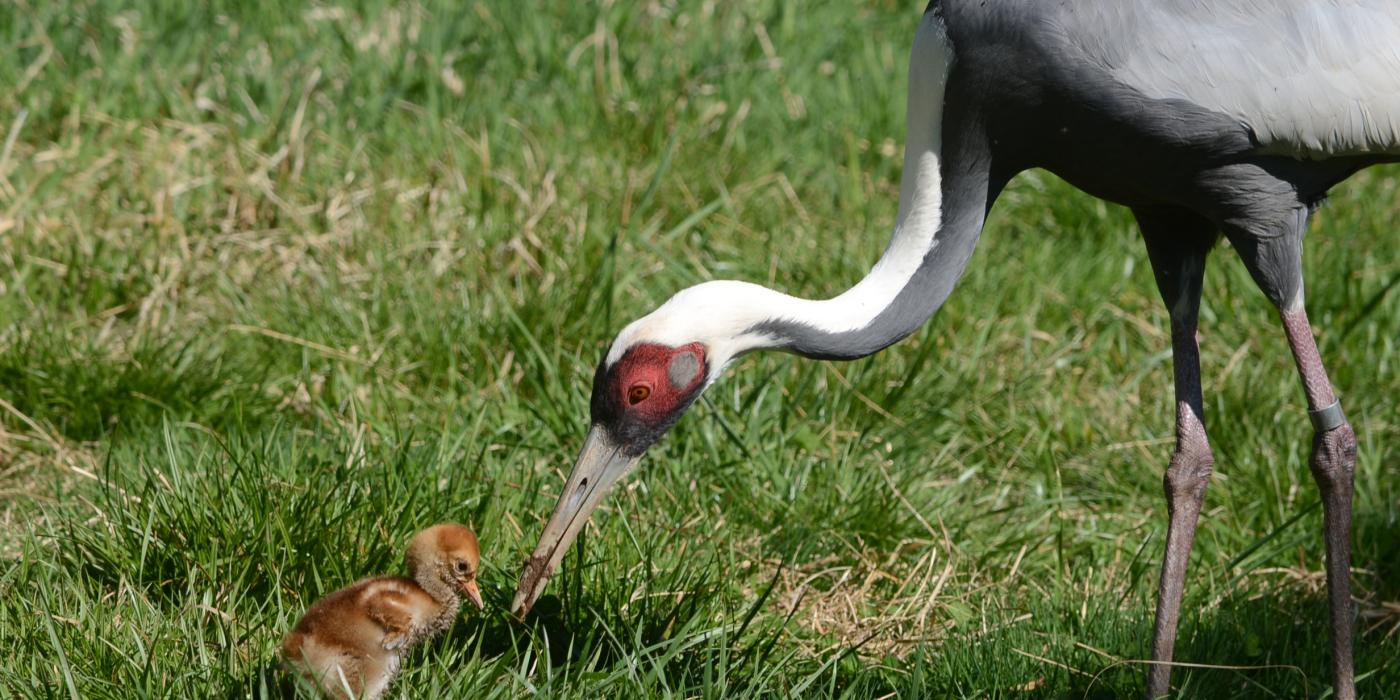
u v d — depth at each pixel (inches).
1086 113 336.8
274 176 521.3
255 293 478.0
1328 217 551.8
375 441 421.1
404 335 462.9
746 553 395.9
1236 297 513.7
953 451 458.3
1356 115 342.6
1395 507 430.9
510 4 621.0
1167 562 362.0
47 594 332.2
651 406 338.6
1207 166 342.6
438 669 319.0
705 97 590.6
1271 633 379.9
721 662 324.5
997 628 374.9
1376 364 486.9
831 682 337.7
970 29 339.6
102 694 309.6
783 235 525.7
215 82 563.2
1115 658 364.2
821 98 604.7
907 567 402.0
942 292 352.5
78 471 390.3
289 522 356.5
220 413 429.4
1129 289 524.4
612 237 482.6
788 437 436.5
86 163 517.0
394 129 551.5
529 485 394.9
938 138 349.1
